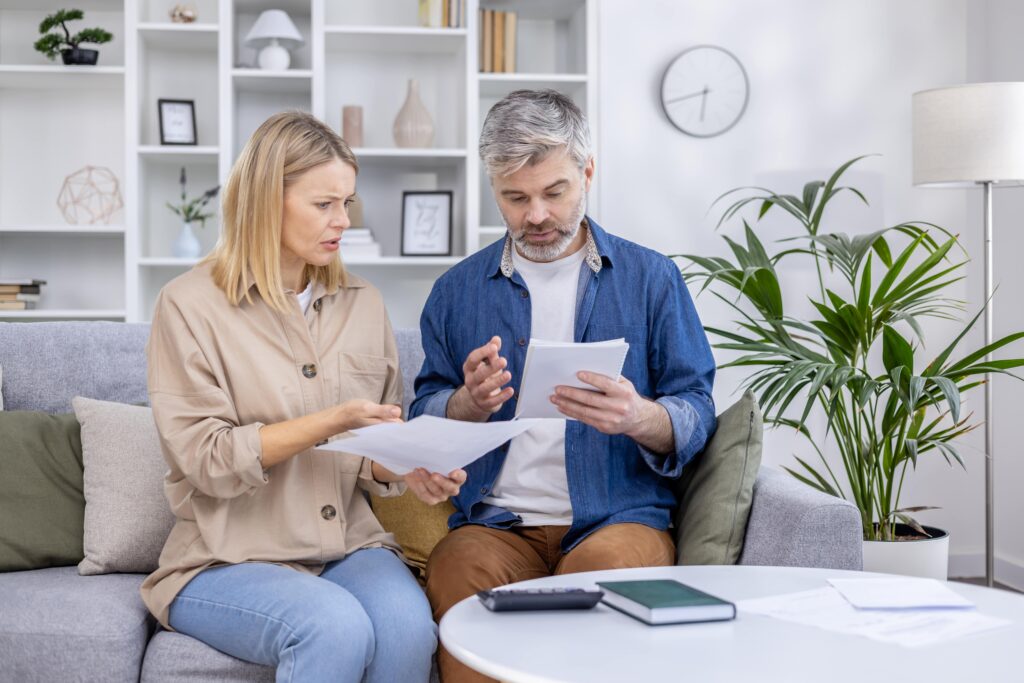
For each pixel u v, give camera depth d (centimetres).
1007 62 367
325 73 396
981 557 381
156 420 166
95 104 391
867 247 274
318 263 176
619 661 108
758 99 383
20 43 389
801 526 167
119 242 392
